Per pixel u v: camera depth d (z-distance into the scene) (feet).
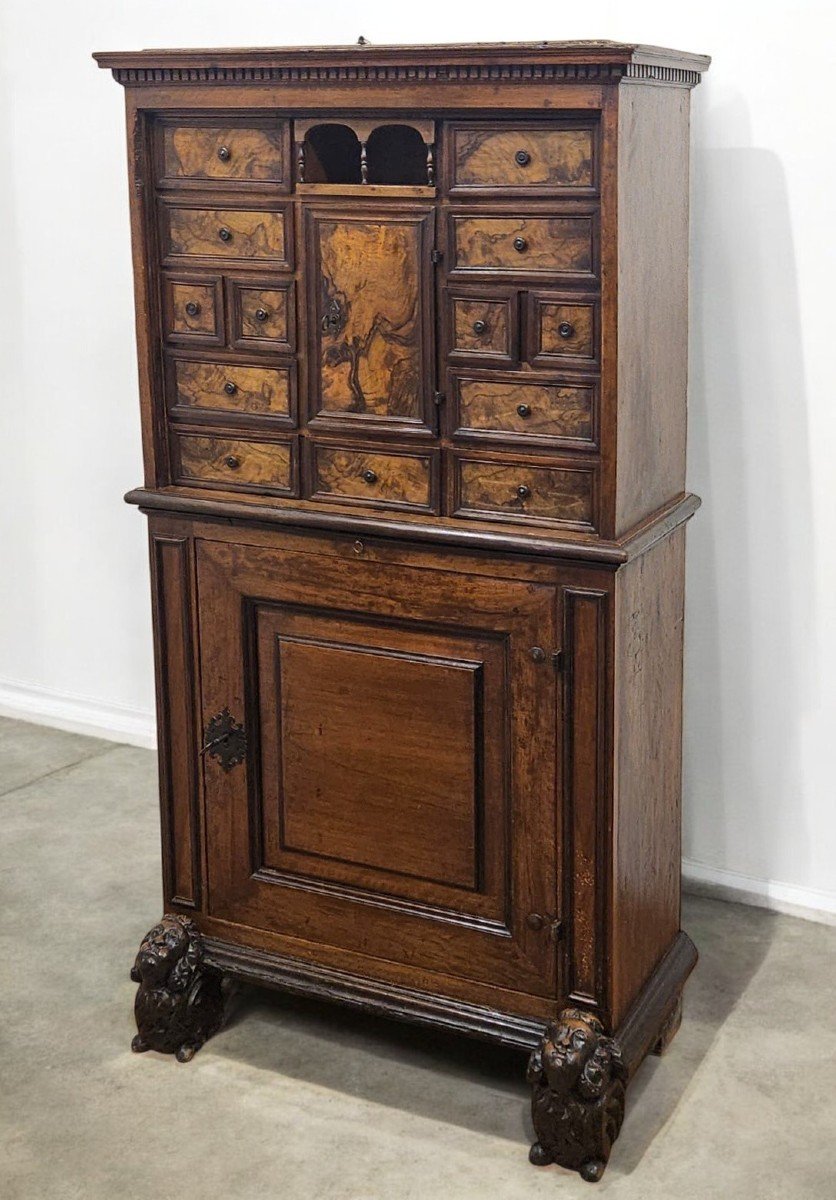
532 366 8.27
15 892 11.80
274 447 9.12
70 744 14.56
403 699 9.02
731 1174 8.61
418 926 9.30
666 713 9.45
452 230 8.29
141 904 11.62
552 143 7.95
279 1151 8.86
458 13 11.11
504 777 8.86
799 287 10.30
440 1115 9.20
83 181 13.17
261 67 8.38
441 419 8.59
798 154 10.11
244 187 8.75
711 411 10.76
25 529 14.53
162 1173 8.66
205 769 9.74
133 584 14.08
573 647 8.43
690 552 11.07
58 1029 10.05
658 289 8.63
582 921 8.80
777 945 10.94
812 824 11.16
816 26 9.88
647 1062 9.64
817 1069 9.55
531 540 8.34
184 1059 9.70
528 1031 9.04
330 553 8.98
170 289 9.16
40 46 13.07
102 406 13.70
